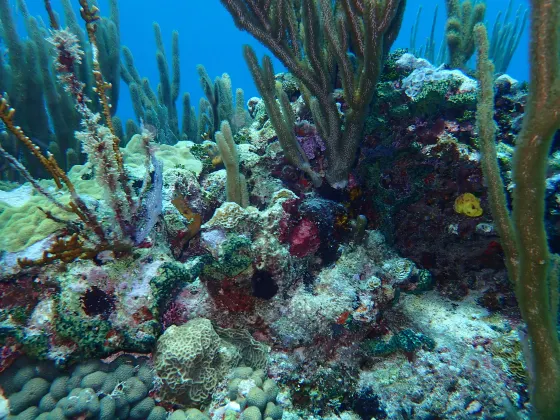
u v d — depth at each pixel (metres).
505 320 3.11
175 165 4.24
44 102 6.22
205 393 2.43
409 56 3.91
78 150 6.45
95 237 2.49
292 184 4.05
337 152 3.57
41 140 6.29
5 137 5.83
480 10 4.75
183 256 3.14
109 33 7.26
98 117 2.25
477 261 3.54
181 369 2.35
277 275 2.88
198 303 2.79
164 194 3.46
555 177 3.05
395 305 3.28
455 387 2.62
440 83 3.31
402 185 3.57
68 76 2.12
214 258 2.72
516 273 2.18
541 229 1.83
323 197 3.93
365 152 3.72
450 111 3.40
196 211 3.73
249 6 3.18
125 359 2.42
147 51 77.69
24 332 2.22
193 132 8.54
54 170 2.11
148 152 2.63
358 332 2.91
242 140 4.71
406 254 3.81
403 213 3.69
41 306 2.31
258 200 4.03
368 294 2.96
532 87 1.68
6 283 2.34
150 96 8.25
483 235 3.34
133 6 76.94
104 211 2.75
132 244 2.55
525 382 2.55
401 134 3.52
